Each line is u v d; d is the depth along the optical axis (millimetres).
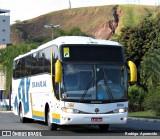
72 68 19531
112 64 19844
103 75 19625
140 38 58219
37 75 24062
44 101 22391
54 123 21266
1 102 67875
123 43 59562
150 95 39312
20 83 28875
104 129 22625
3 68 72500
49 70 21406
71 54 19641
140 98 46719
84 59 19688
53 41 21141
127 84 19922
